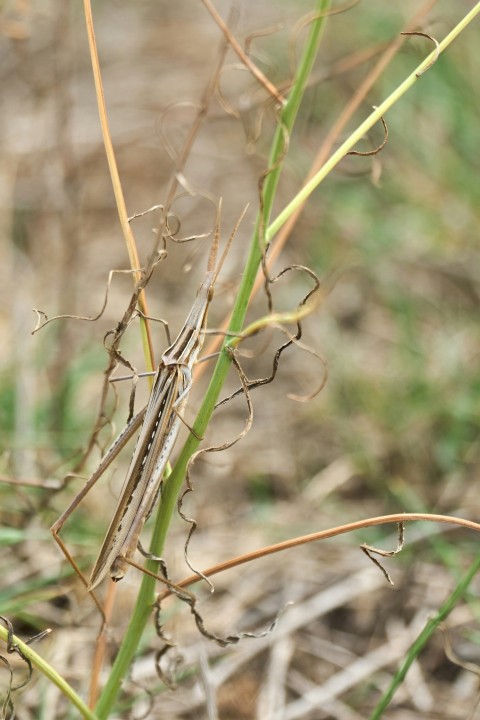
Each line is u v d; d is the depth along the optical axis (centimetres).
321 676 59
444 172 90
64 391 66
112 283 91
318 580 63
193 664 58
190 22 132
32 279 86
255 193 102
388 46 55
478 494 65
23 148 98
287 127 47
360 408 73
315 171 52
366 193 92
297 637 61
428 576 62
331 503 69
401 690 58
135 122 111
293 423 76
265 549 48
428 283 85
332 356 78
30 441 63
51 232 89
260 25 118
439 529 62
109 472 63
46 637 58
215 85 51
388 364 77
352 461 70
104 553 47
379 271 86
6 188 95
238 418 77
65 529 60
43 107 92
